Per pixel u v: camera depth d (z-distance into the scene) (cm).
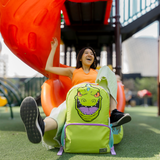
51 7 188
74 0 254
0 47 404
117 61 338
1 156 133
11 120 359
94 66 203
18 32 190
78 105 133
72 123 132
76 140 131
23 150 149
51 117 138
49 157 130
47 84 204
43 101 186
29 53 207
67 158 126
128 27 355
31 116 117
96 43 483
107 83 160
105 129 133
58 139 150
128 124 305
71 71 192
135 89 2017
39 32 194
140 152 143
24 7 178
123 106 190
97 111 132
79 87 137
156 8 356
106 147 134
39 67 226
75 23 367
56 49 214
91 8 313
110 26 357
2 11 178
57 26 209
